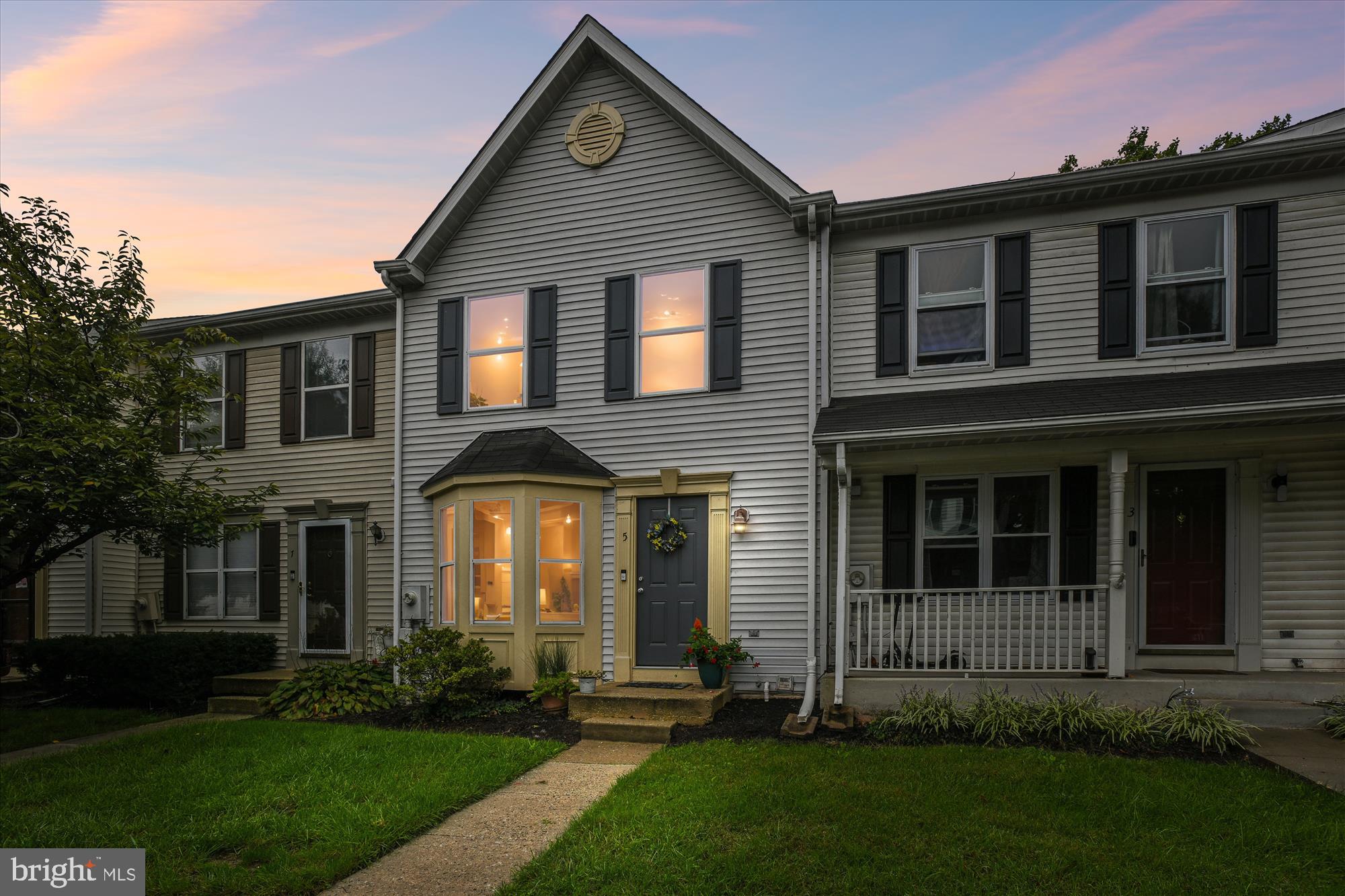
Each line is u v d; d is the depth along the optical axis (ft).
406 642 27.50
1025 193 26.48
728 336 29.22
